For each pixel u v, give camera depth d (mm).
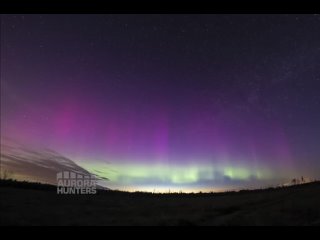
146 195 74812
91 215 31219
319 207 33469
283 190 72125
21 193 55812
